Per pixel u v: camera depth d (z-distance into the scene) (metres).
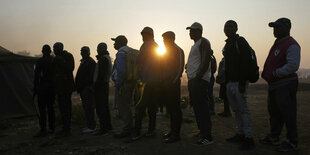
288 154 3.61
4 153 4.28
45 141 4.98
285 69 3.58
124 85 4.91
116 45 5.12
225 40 4.09
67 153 4.11
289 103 3.71
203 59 4.05
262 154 3.65
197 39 4.29
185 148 4.10
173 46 4.46
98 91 5.18
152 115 4.90
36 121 7.46
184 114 7.84
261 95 16.11
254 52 3.94
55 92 5.21
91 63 5.46
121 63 4.81
